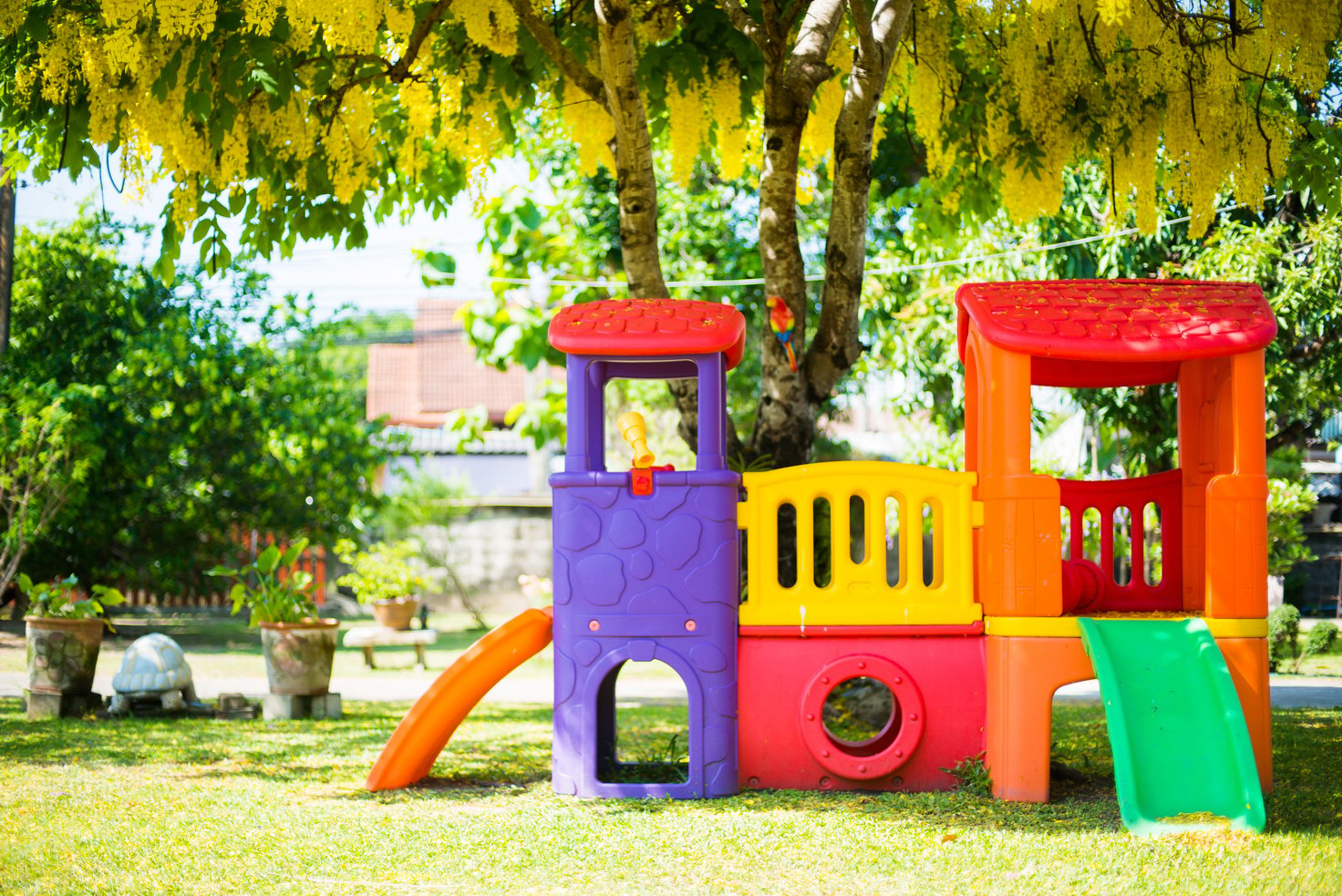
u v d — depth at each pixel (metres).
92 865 3.55
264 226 6.42
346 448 14.25
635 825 4.10
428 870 3.52
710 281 10.55
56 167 5.89
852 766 4.70
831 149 7.41
